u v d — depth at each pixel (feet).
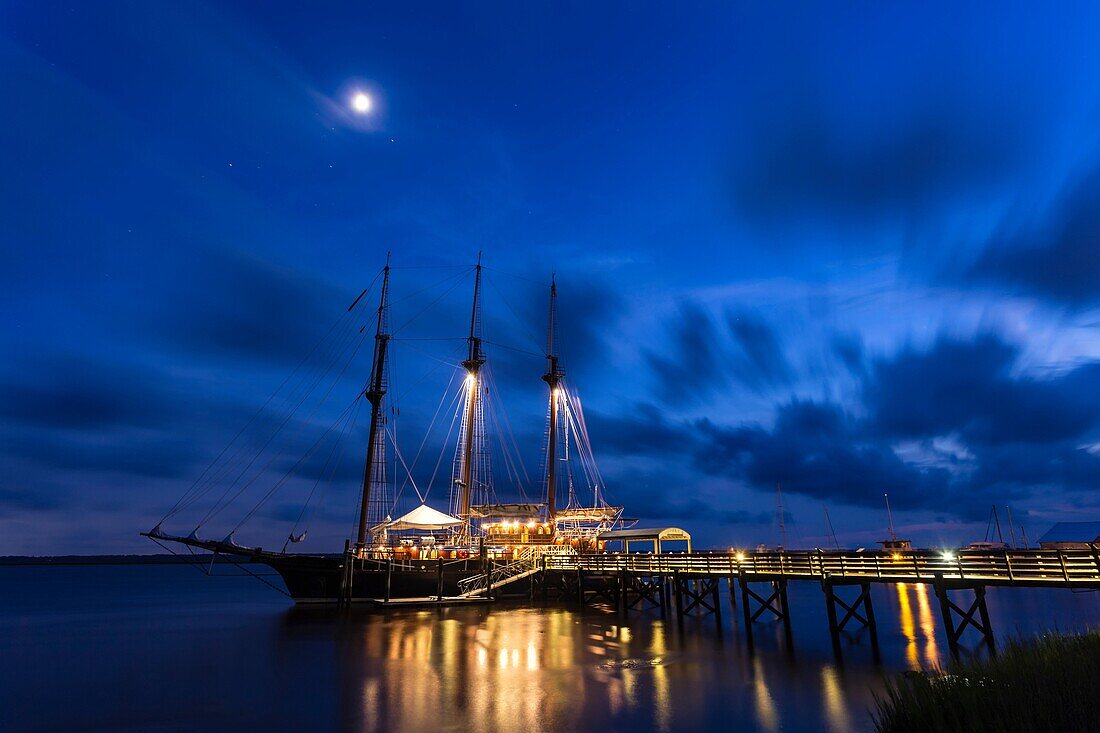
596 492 253.24
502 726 66.59
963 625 97.04
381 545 192.03
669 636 121.80
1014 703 42.16
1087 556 88.07
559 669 92.48
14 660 110.22
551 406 245.86
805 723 65.82
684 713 70.03
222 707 76.38
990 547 437.58
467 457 228.43
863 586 110.73
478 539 207.31
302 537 173.06
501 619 145.48
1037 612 177.27
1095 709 39.91
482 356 242.78
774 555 124.98
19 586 460.14
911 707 47.19
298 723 69.51
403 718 70.18
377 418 193.77
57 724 71.15
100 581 579.48
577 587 181.37
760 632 128.36
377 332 201.26
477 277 254.27
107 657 111.96
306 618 152.87
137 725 70.23
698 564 139.54
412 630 130.11
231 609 220.64
